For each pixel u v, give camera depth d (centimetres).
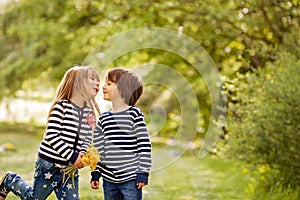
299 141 642
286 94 637
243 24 905
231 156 680
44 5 1338
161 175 901
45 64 1440
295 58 665
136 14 1084
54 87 1497
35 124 1738
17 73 1452
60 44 1395
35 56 1432
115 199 436
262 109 652
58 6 1300
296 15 763
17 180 477
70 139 429
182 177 887
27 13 1362
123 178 426
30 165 898
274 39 876
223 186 809
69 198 439
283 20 819
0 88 1501
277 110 642
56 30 1291
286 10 772
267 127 650
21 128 1609
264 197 665
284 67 662
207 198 713
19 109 1767
